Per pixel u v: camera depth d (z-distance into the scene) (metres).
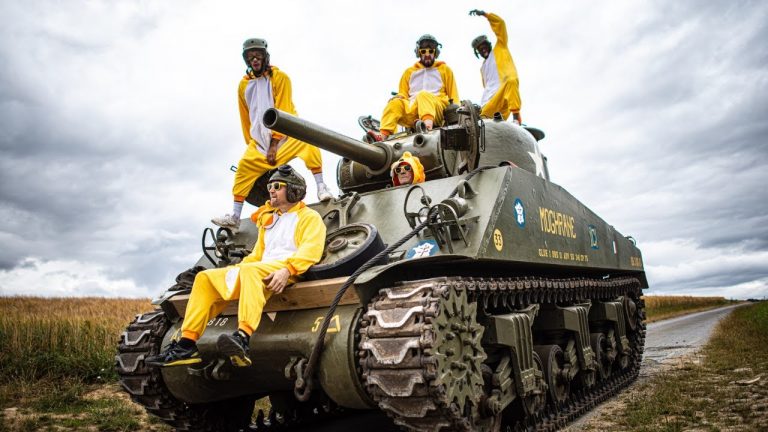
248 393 6.96
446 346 5.07
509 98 11.99
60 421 8.73
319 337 5.33
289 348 5.71
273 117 6.57
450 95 11.58
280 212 6.47
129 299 31.81
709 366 11.02
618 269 11.06
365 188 9.25
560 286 8.16
